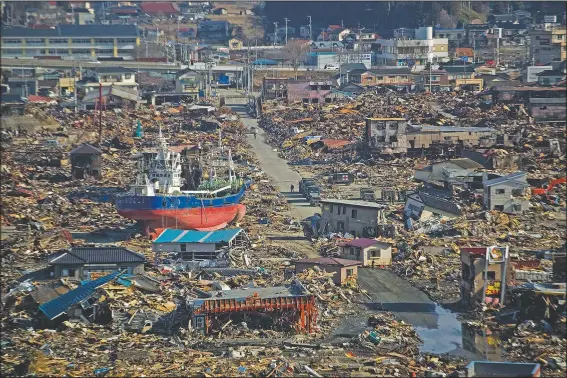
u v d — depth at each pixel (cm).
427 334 12219
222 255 15300
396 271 14988
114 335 11912
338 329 12325
